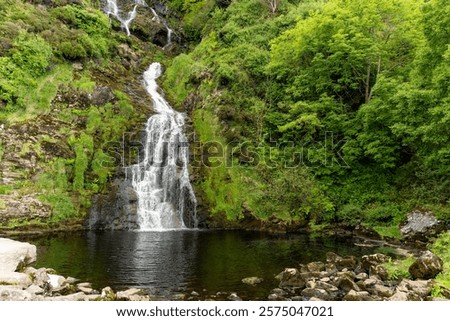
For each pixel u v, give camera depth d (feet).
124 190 82.12
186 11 153.89
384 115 72.13
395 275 42.86
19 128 78.43
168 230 79.00
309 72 88.94
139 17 144.05
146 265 48.85
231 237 70.54
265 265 49.70
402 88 67.87
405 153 80.74
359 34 76.43
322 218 79.66
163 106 104.32
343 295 38.22
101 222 77.92
